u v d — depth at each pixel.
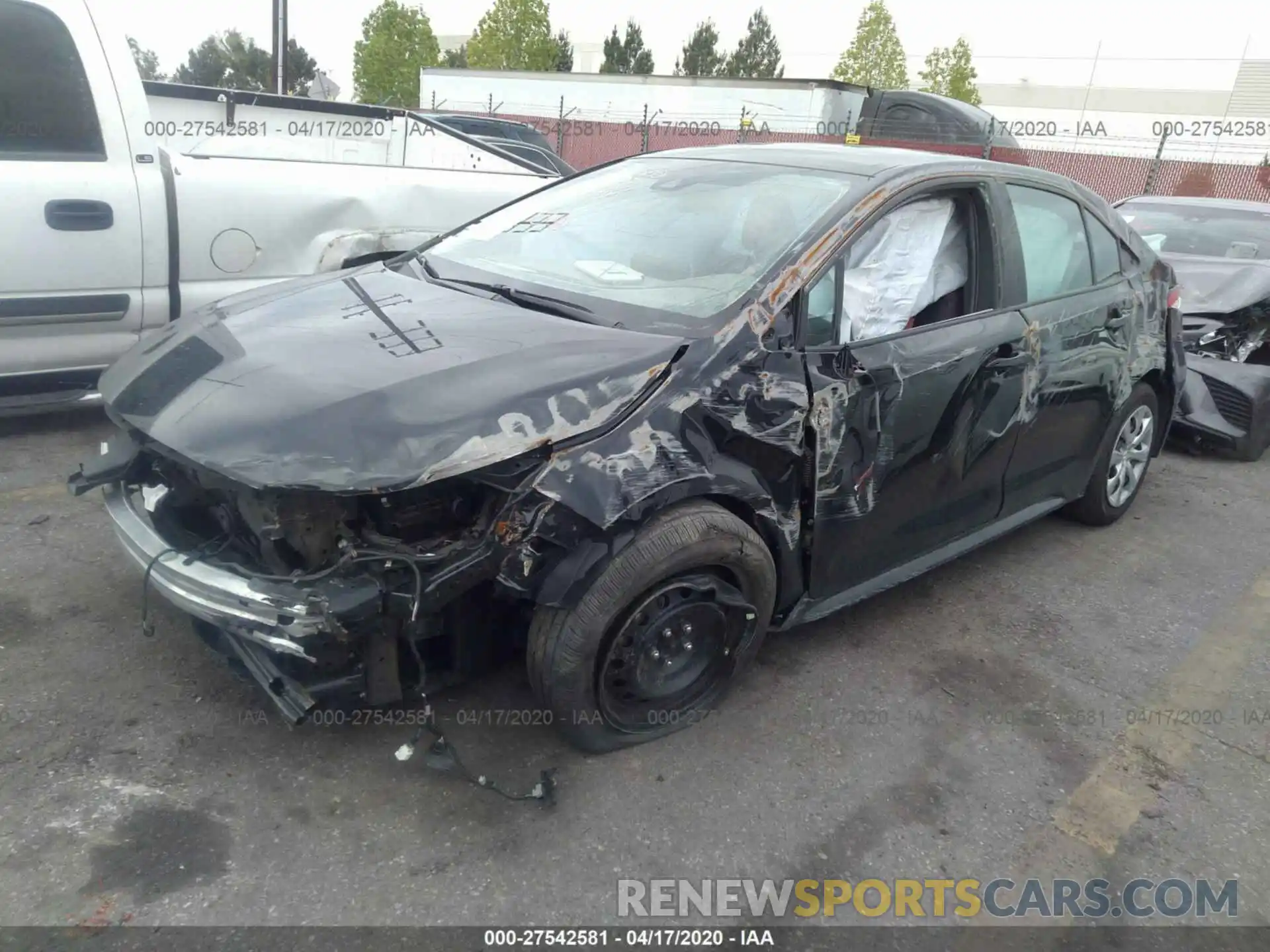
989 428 3.44
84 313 4.32
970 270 3.44
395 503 2.35
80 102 4.21
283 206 4.90
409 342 2.66
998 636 3.61
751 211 3.18
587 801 2.56
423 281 3.31
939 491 3.36
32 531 3.68
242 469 2.23
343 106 6.55
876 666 3.34
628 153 21.47
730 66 66.44
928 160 3.43
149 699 2.79
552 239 3.46
